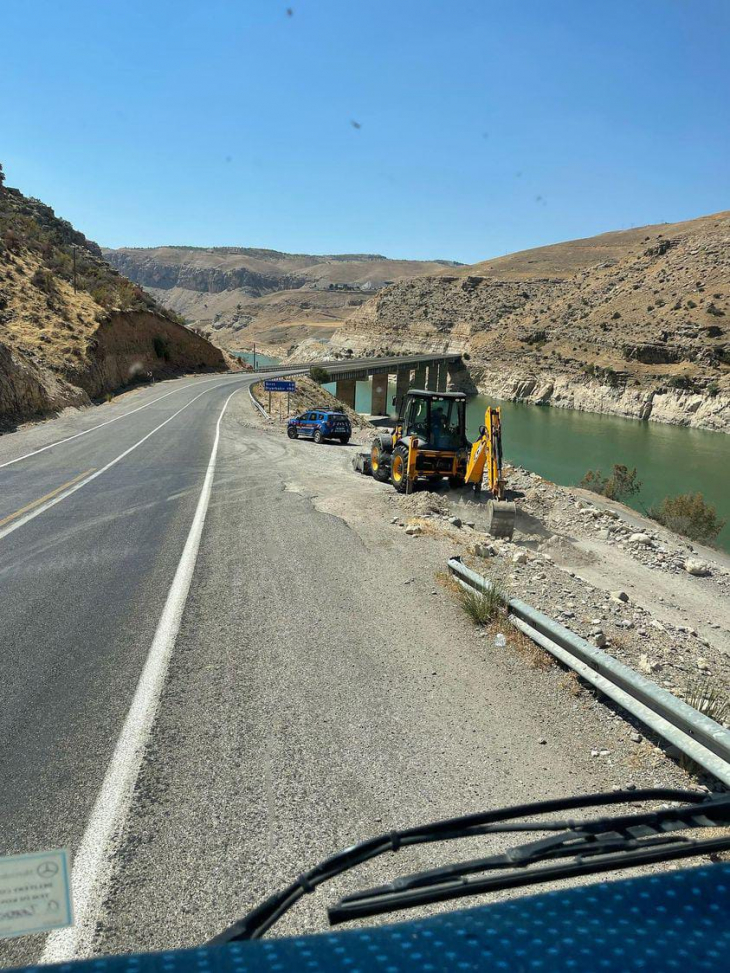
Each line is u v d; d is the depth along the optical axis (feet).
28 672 20.76
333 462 80.48
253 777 15.31
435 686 20.26
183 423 111.04
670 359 375.45
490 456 53.57
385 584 30.19
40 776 15.26
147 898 11.59
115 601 27.35
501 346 520.42
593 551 53.62
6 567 32.07
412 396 64.64
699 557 60.08
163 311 277.23
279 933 10.58
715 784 15.38
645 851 6.03
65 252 234.79
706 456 236.63
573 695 19.79
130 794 14.60
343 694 19.53
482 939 3.73
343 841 13.14
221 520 43.09
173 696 19.22
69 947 10.53
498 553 37.81
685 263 494.18
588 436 277.03
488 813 6.73
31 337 146.30
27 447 76.74
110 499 49.47
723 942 3.73
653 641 25.45
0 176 285.02
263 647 22.85
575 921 3.94
